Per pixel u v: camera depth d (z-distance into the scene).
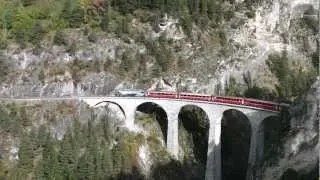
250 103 192.12
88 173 188.12
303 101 173.88
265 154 184.25
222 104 199.50
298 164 159.38
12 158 194.00
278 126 186.00
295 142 164.62
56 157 190.75
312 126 161.75
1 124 197.62
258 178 176.00
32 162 191.88
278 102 192.88
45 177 187.88
